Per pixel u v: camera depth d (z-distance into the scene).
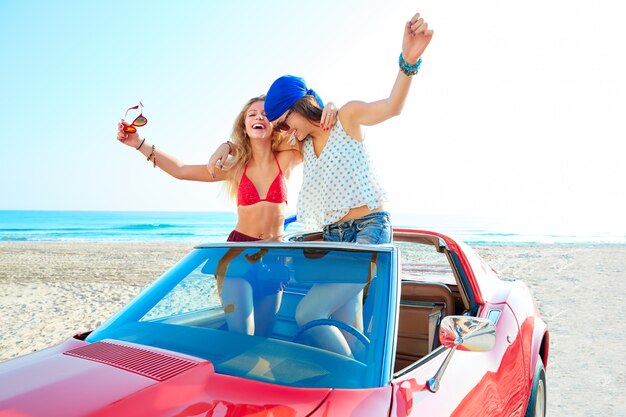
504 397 2.36
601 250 22.11
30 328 6.80
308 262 2.16
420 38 2.37
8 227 55.62
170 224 63.16
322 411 1.43
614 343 5.88
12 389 1.51
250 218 3.27
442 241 3.19
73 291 10.02
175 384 1.53
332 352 1.80
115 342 1.92
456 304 3.32
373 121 2.64
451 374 1.93
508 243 31.08
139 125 3.25
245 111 3.16
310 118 2.82
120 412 1.36
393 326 1.82
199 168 3.42
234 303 2.09
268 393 1.51
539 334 3.19
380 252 2.12
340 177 2.71
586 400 4.07
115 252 21.89
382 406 1.50
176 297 2.21
